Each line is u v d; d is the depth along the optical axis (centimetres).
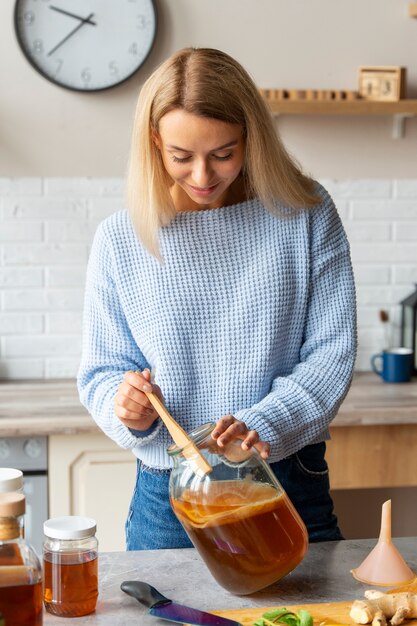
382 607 126
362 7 331
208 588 140
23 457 277
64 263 332
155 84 158
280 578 137
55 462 278
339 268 177
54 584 129
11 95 323
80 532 129
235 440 139
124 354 179
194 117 150
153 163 166
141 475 180
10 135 325
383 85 321
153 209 167
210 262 172
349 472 285
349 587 140
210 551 134
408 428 285
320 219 175
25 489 278
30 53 318
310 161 337
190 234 172
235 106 154
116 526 284
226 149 154
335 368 169
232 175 158
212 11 326
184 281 172
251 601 135
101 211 331
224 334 172
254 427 155
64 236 331
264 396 174
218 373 172
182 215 172
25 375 335
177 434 140
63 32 319
